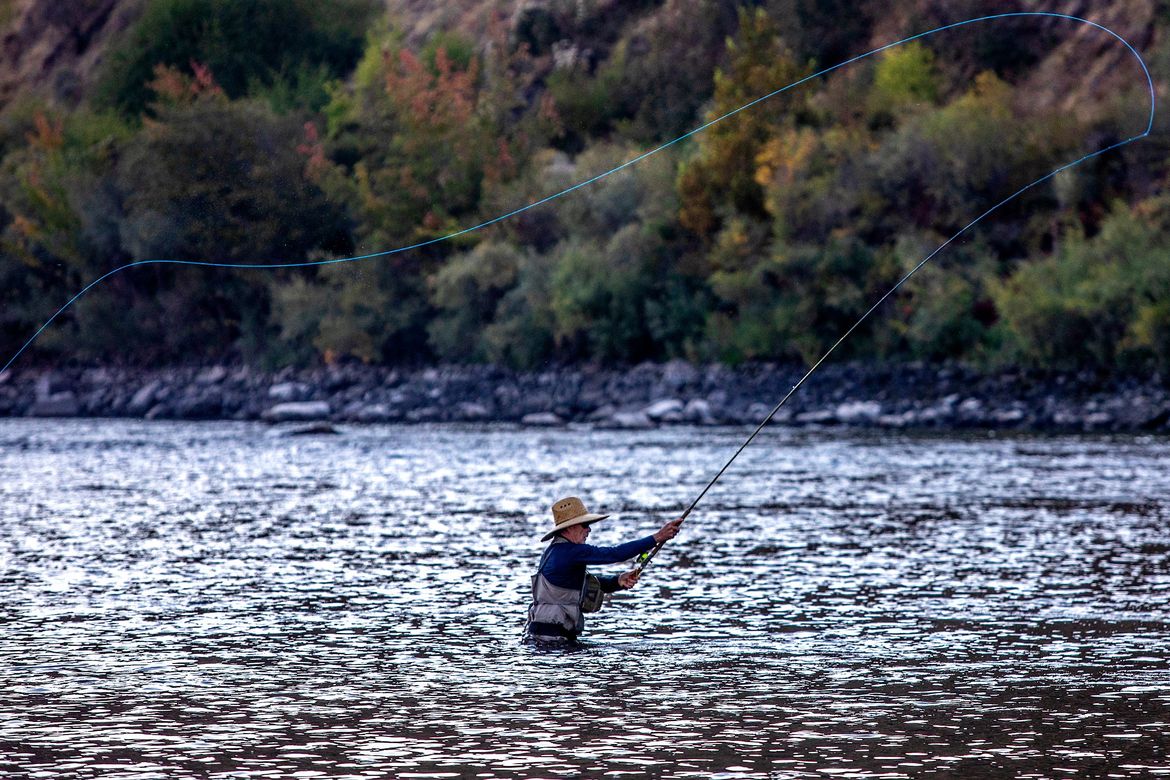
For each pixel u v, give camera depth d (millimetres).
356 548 51094
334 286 190250
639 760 23625
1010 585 41875
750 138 171500
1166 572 44062
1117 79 189875
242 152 155125
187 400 183500
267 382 189750
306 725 26047
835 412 145750
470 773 22938
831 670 30625
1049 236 160000
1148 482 75188
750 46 182250
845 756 23828
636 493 72875
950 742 24688
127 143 195625
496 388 173875
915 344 153875
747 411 147750
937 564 46156
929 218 161500
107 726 26000
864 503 65625
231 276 192625
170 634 34938
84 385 199000
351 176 187625
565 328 173625
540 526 58031
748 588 41781
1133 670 30516
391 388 180875
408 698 28156
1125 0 199250
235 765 23422
